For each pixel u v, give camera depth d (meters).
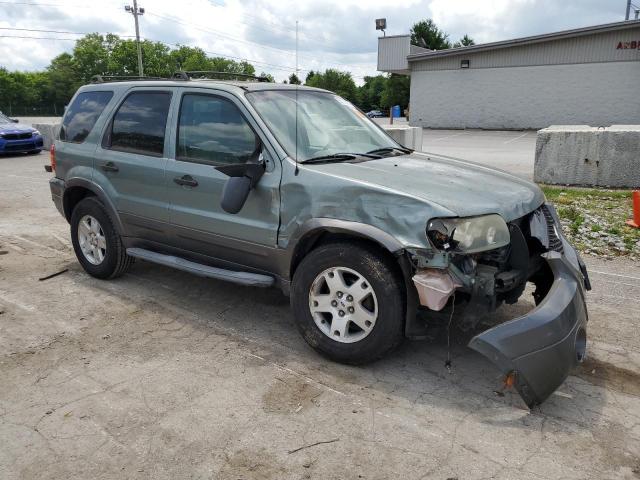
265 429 3.14
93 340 4.29
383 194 3.54
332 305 3.82
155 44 97.69
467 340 4.27
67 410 3.33
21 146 17.70
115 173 5.15
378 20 35.28
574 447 3.00
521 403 3.43
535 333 3.11
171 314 4.79
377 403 3.41
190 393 3.52
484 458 2.90
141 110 5.05
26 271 5.95
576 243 6.97
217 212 4.37
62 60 97.12
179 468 2.83
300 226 3.87
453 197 3.52
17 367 3.86
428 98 33.31
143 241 5.17
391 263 3.60
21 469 2.82
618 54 27.23
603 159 10.25
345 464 2.85
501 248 3.61
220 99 4.46
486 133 28.89
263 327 4.54
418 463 2.86
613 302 5.07
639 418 3.28
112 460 2.89
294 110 4.53
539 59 29.30
